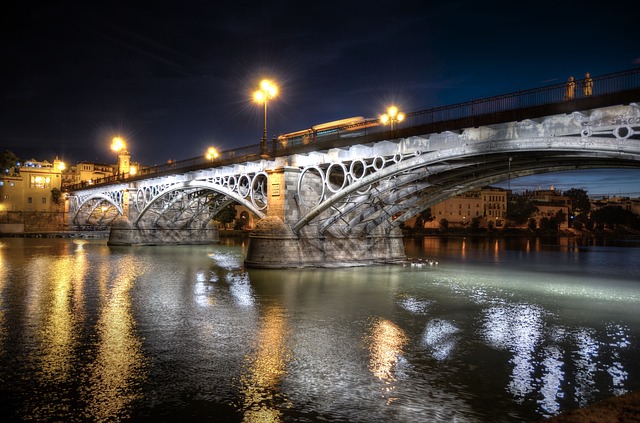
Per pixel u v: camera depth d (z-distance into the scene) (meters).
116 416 9.42
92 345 14.32
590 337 15.66
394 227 40.69
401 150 27.92
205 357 13.22
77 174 133.88
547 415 9.52
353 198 33.03
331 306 20.61
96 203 83.94
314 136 33.81
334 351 13.85
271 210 35.44
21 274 31.22
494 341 15.09
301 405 9.99
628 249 70.19
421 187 31.95
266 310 19.70
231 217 98.19
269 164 37.09
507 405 9.99
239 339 15.12
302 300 21.98
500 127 23.42
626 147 19.23
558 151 22.33
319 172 32.72
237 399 10.29
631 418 4.30
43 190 105.62
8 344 14.31
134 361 12.82
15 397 10.31
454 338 15.43
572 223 163.75
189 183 49.28
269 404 10.05
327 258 35.38
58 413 9.52
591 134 20.27
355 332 16.09
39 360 12.80
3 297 22.45
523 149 22.39
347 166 32.50
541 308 20.64
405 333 16.02
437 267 38.16
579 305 21.42
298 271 32.62
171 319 17.98
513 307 20.83
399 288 25.89
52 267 35.59
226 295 23.20
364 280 28.80
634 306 21.25
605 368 12.45
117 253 49.78
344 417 9.44
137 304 20.89
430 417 9.41
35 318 17.95
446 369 12.29
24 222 96.31
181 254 49.03
